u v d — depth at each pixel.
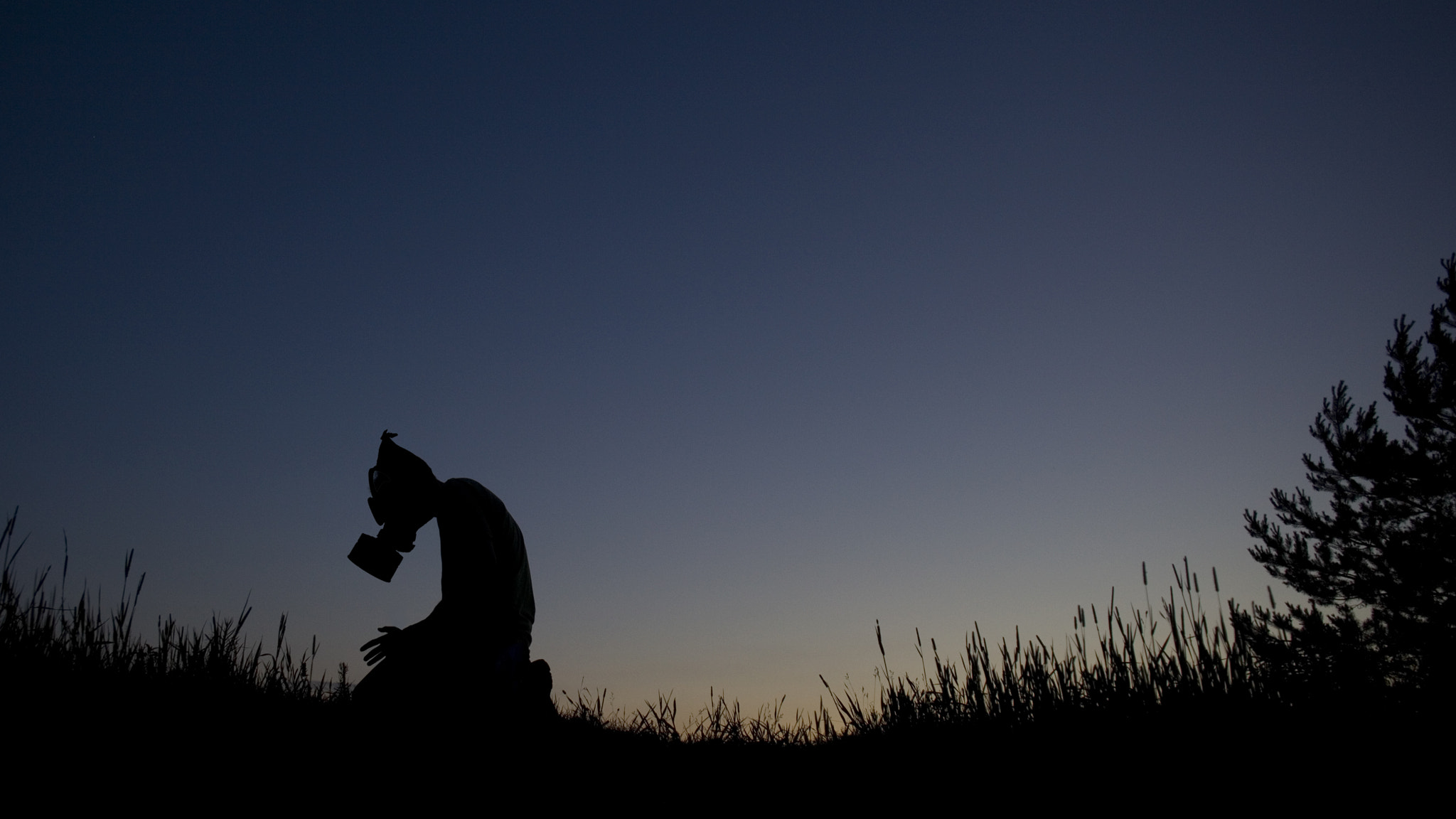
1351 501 14.16
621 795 3.81
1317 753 2.92
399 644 4.13
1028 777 3.25
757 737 5.01
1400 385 13.71
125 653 3.84
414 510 4.50
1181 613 3.60
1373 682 3.19
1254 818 2.72
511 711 4.08
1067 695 3.58
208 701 3.69
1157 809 2.89
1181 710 3.26
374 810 3.22
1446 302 13.60
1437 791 2.65
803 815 3.52
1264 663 3.41
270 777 3.28
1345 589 13.09
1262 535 14.86
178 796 3.00
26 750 2.99
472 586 4.14
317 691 4.45
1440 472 12.98
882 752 3.91
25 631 3.62
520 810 3.48
